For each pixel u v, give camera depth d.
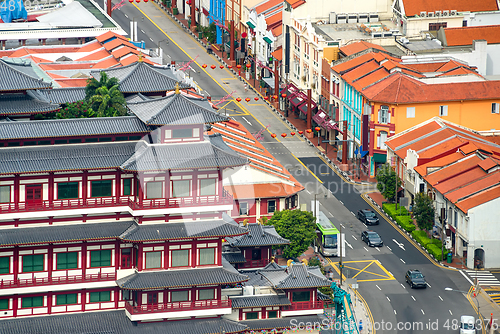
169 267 167.62
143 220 165.62
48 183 163.50
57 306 167.12
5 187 161.88
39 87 169.62
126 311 168.50
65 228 164.38
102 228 165.62
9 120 169.00
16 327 163.12
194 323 169.75
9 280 163.38
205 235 165.75
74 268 166.12
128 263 168.25
